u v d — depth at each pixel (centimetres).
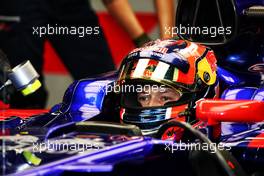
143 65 1436
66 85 2220
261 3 1562
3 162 1245
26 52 1841
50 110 1541
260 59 1559
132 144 1263
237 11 1520
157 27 2191
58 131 1338
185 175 1339
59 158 1242
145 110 1421
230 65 1567
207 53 1484
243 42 1552
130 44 2211
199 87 1438
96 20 1934
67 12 1880
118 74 1535
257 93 1470
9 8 1808
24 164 1245
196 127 1411
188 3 1562
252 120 1284
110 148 1249
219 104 1290
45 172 1183
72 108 1509
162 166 1314
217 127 1310
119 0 1953
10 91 1432
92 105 1495
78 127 1350
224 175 1259
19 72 1372
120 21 1969
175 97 1431
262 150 1341
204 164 1255
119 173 1280
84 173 1255
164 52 1441
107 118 1491
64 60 1934
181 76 1427
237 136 1398
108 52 1959
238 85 1515
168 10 1969
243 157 1352
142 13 2203
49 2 1848
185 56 1443
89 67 1936
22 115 1590
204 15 1554
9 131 1395
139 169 1295
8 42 1830
